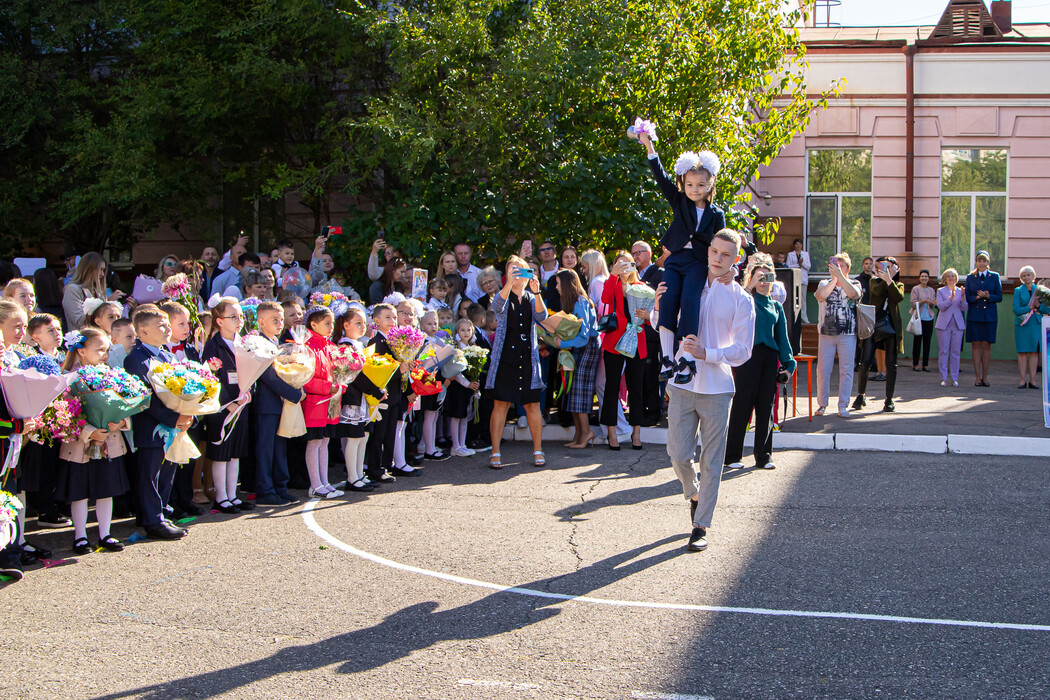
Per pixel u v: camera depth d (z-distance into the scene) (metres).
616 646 4.73
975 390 14.56
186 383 6.68
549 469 9.30
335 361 8.12
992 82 19.70
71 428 6.27
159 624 5.11
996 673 4.37
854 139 20.12
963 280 20.06
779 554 6.30
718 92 14.29
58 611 5.34
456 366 9.47
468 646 4.75
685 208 6.45
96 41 15.37
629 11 13.70
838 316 11.50
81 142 14.19
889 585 5.64
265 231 16.53
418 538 6.80
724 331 6.29
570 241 13.11
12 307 6.07
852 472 8.88
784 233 20.38
